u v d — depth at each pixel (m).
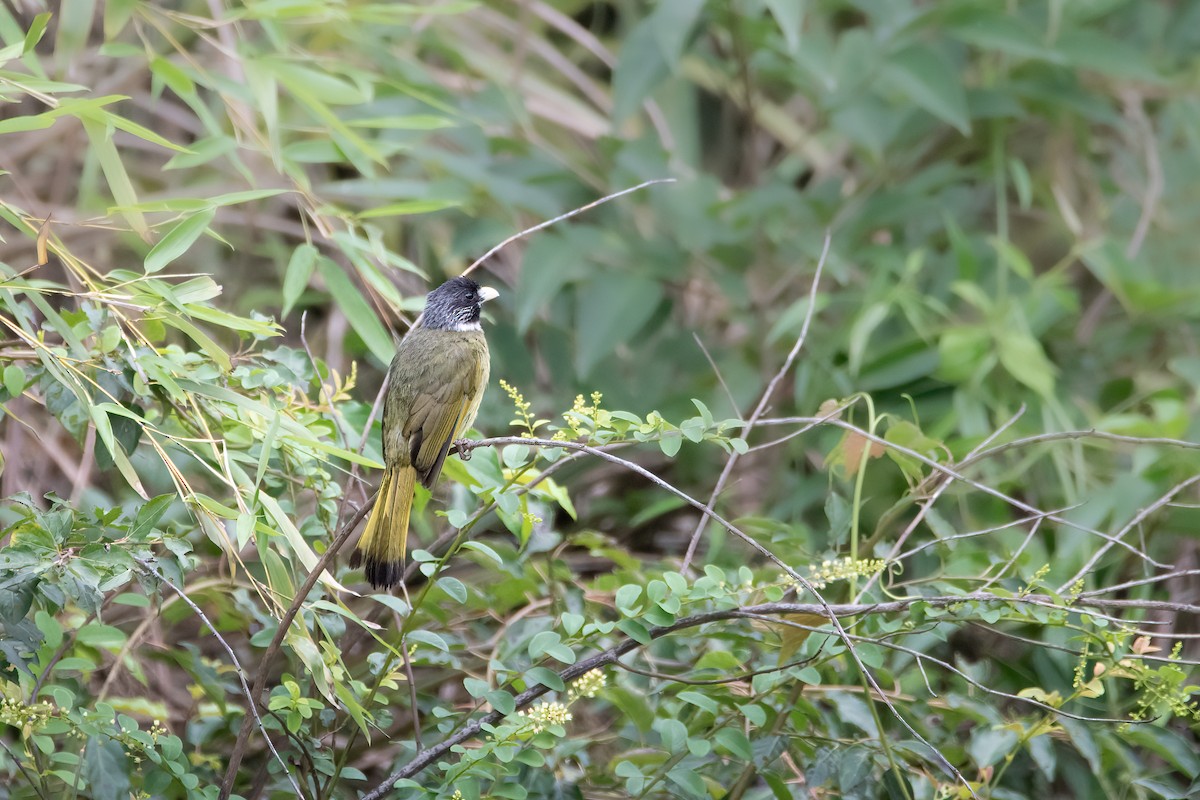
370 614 8.27
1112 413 10.90
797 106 14.72
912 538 10.06
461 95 13.11
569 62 14.02
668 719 6.90
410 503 7.63
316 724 7.57
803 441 11.23
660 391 12.35
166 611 8.21
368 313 8.40
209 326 11.55
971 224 13.16
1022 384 10.96
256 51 8.95
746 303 11.99
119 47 8.41
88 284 7.11
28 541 6.22
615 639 8.24
